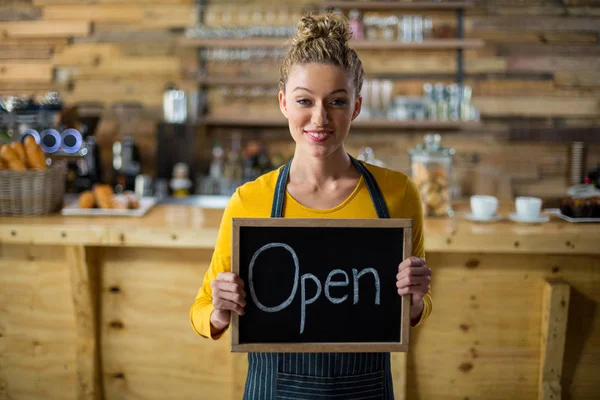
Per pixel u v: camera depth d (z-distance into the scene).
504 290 2.51
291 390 1.39
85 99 4.58
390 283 1.32
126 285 2.56
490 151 4.47
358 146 4.48
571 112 4.43
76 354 2.59
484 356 2.54
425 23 4.29
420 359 2.55
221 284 1.27
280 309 1.31
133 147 4.19
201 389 2.58
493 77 4.43
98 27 4.54
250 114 4.51
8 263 2.60
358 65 1.30
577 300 2.51
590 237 2.34
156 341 2.58
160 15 4.50
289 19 4.42
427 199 2.71
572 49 4.40
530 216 2.59
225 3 4.46
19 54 4.58
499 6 4.39
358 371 1.40
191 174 4.39
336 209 1.38
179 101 4.37
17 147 2.66
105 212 2.70
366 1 4.23
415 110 4.21
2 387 2.67
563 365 2.55
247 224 1.29
